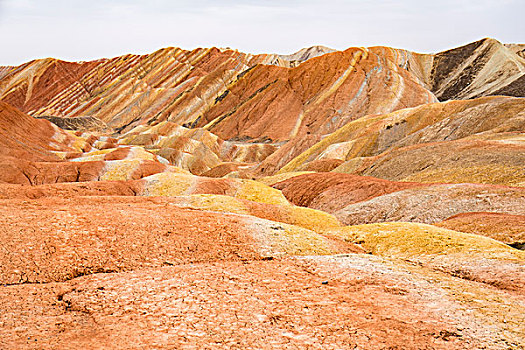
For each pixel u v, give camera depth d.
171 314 20.95
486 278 27.16
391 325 19.73
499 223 44.34
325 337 18.72
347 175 103.38
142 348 16.89
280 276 27.55
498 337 18.06
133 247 30.06
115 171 113.81
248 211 54.75
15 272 24.48
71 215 33.66
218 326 19.77
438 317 20.48
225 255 31.25
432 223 56.22
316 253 34.22
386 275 27.56
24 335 17.06
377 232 43.75
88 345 16.66
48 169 108.56
